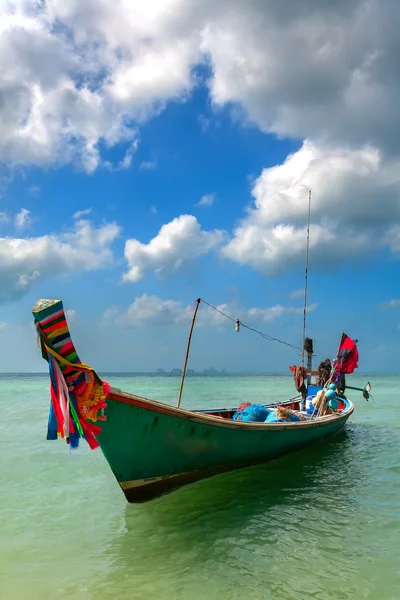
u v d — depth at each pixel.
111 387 6.49
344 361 13.24
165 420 7.23
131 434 6.97
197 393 38.38
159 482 7.65
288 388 47.03
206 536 6.32
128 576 5.27
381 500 7.69
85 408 6.21
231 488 8.46
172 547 6.02
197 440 7.79
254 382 68.94
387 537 6.14
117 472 7.11
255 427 8.67
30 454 11.79
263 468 9.62
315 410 13.00
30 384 62.59
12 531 6.66
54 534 6.54
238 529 6.52
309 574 5.18
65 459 11.23
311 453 11.33
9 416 20.09
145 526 6.77
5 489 8.73
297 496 7.94
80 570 5.44
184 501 7.77
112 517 7.20
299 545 5.94
